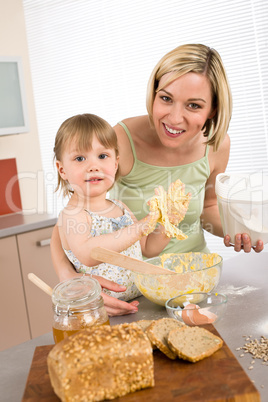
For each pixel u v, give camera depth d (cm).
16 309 259
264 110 270
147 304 121
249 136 278
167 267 131
